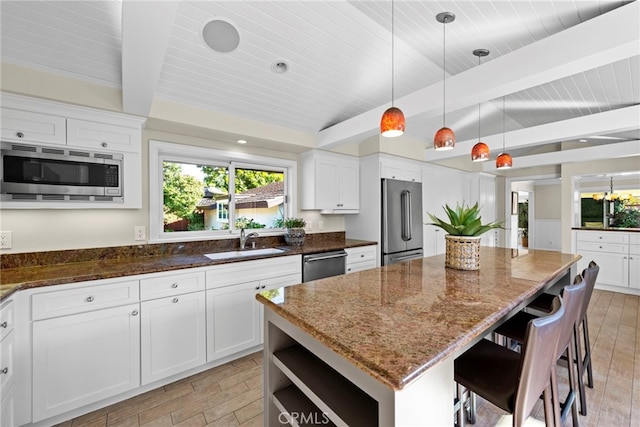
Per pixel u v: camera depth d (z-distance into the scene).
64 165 1.96
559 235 8.04
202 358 2.21
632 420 1.68
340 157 3.70
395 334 0.94
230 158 3.14
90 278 1.77
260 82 2.42
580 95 3.00
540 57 1.64
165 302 2.04
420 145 4.21
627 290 4.31
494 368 1.23
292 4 1.79
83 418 1.75
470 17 1.84
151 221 2.60
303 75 2.43
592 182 6.38
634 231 4.24
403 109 2.35
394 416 0.73
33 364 1.60
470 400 1.69
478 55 2.29
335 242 3.70
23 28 1.64
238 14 1.82
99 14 1.65
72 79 1.94
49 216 2.14
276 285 2.64
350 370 0.89
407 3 1.75
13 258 2.01
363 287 1.51
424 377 0.80
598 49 1.46
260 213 3.42
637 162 4.42
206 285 2.23
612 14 1.43
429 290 1.44
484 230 1.89
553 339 0.95
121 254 2.44
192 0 1.69
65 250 2.20
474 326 1.00
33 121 1.86
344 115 3.08
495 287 1.49
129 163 2.21
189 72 2.17
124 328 1.88
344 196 3.74
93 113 2.06
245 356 2.49
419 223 4.15
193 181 2.97
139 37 1.31
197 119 2.51
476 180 5.60
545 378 0.99
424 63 2.40
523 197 9.35
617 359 2.34
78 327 1.73
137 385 1.93
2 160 1.77
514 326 1.74
